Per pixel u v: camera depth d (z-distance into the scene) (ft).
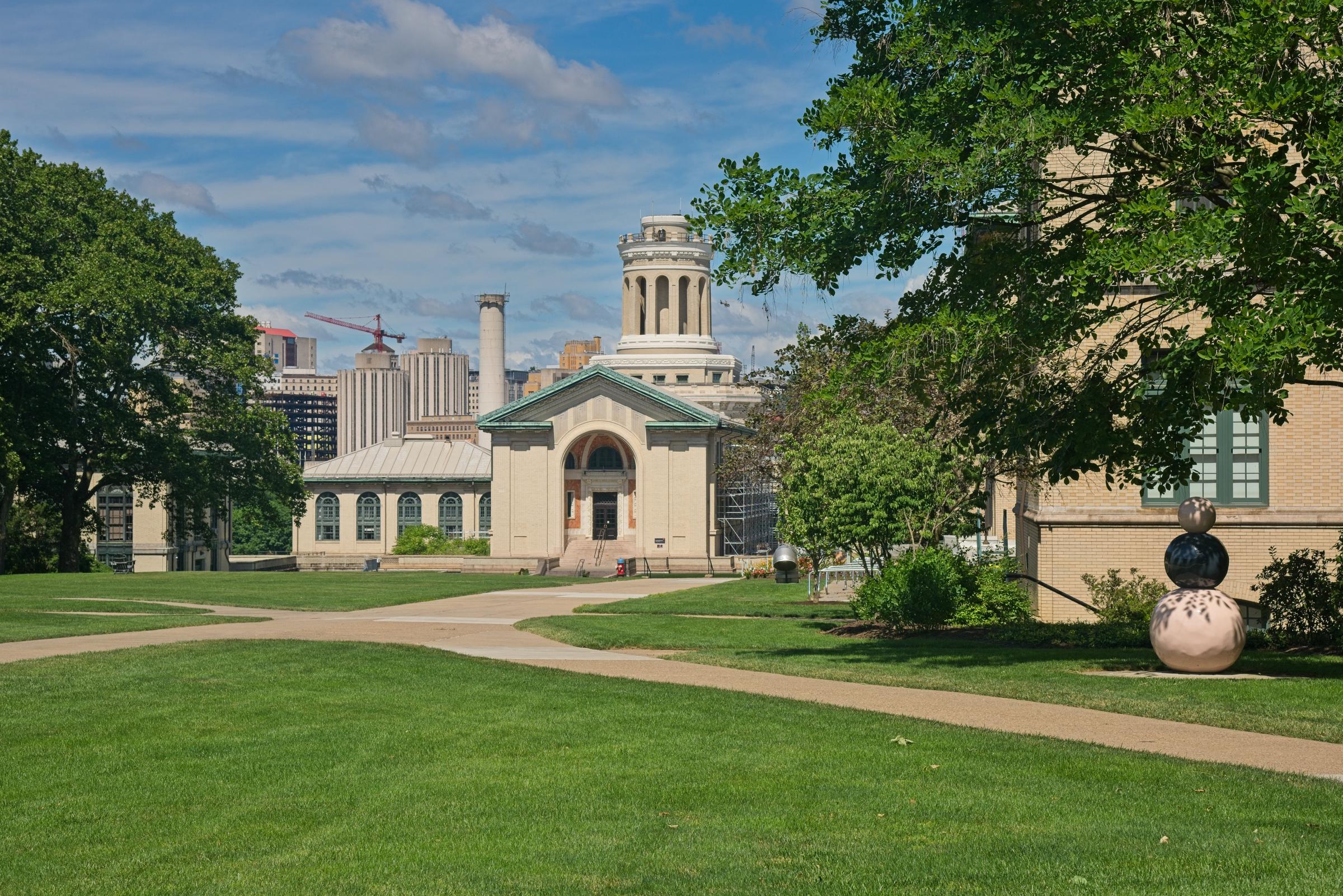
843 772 41.78
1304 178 81.05
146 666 71.46
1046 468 68.85
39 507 223.30
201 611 122.21
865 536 102.99
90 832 36.55
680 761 44.19
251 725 52.47
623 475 312.29
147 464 207.21
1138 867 30.12
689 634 94.84
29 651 83.35
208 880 31.81
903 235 65.87
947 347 65.26
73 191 194.59
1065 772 40.96
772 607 126.31
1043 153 58.70
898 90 67.51
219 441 215.72
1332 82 51.49
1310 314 48.39
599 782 41.37
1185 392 60.18
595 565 291.38
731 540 327.47
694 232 68.28
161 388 203.62
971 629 91.81
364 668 70.23
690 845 33.73
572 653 81.76
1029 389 68.33
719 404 463.01
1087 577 98.17
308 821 37.40
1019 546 123.75
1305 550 80.28
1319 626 74.69
